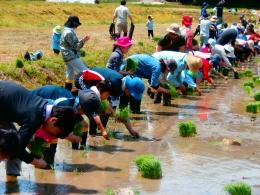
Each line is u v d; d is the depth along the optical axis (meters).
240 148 12.56
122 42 15.02
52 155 10.60
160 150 12.22
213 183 9.97
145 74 16.02
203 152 12.11
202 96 20.08
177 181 10.02
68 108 8.93
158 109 17.27
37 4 56.94
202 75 20.58
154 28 52.03
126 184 9.76
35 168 10.59
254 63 31.80
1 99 8.83
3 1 57.22
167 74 18.39
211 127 14.78
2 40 30.45
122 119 13.16
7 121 9.20
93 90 11.42
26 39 31.80
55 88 11.09
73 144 11.98
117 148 12.29
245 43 31.14
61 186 9.59
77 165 10.90
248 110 17.23
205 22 27.86
